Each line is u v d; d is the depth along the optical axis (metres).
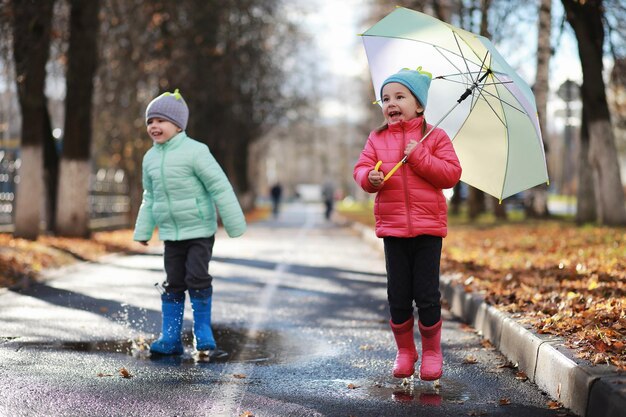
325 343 8.60
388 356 7.91
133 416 5.64
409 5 30.08
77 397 6.09
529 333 7.26
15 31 18.23
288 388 6.56
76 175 21.91
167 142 7.97
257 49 39.22
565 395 5.99
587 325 7.47
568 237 19.81
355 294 12.80
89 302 11.16
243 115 47.47
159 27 26.83
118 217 36.59
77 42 21.52
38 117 19.44
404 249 6.75
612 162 22.06
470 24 25.72
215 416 5.69
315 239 28.58
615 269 12.36
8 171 25.12
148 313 10.28
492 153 7.22
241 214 8.03
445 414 5.81
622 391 5.16
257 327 9.59
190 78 30.22
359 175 6.65
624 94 25.81
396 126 6.72
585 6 20.34
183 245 8.00
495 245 19.25
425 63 7.37
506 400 6.14
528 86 6.95
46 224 23.34
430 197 6.61
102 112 31.91
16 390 6.23
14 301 11.12
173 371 7.12
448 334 9.27
